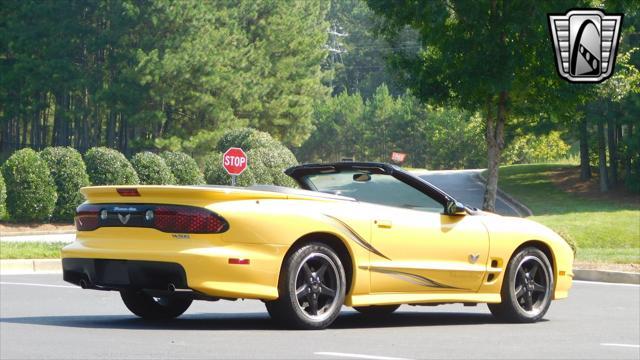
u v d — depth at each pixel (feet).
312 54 411.75
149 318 50.96
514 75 120.67
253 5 385.09
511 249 53.26
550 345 43.60
